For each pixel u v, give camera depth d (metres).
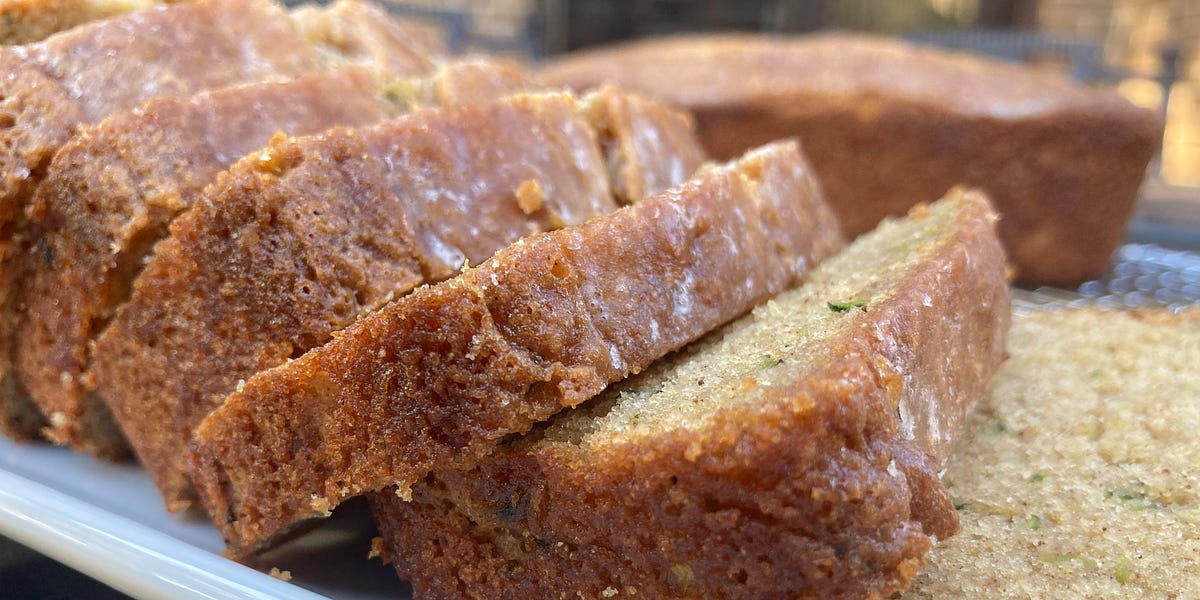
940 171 0.31
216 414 0.12
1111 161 0.29
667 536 0.10
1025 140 0.30
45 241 0.14
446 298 0.11
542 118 0.15
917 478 0.10
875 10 0.53
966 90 0.31
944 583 0.12
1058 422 0.16
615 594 0.11
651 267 0.12
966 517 0.13
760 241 0.15
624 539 0.10
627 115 0.17
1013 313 0.21
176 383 0.13
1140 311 0.21
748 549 0.09
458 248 0.13
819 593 0.09
